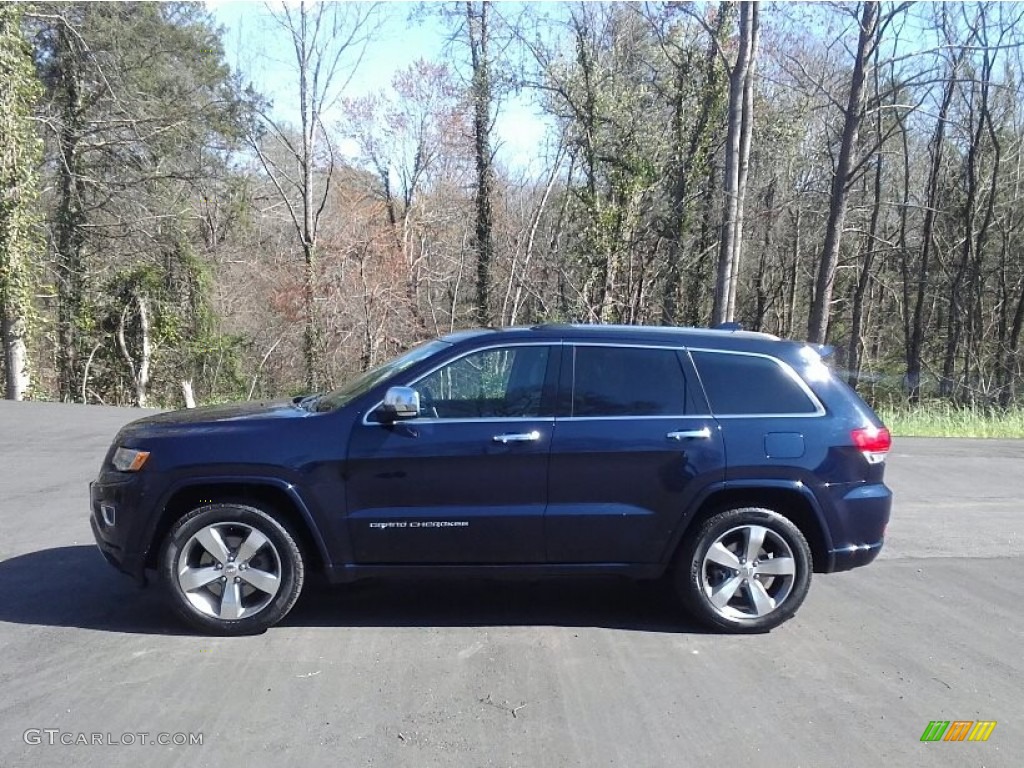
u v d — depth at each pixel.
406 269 23.94
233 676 4.14
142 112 23.58
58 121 22.02
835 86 28.06
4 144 18.52
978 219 30.95
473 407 4.80
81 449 10.48
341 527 4.68
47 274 22.31
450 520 4.69
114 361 23.05
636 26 23.23
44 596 5.21
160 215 24.06
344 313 23.39
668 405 4.86
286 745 3.49
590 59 23.02
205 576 4.64
